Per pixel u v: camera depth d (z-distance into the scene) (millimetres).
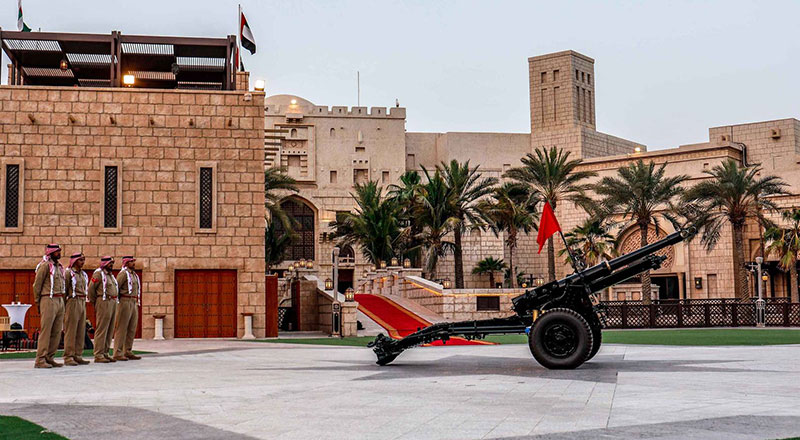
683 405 9516
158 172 30219
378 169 80812
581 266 15891
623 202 50750
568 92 88375
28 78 36031
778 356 17953
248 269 30562
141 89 30281
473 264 77250
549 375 13336
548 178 51719
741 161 75312
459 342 25188
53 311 16266
